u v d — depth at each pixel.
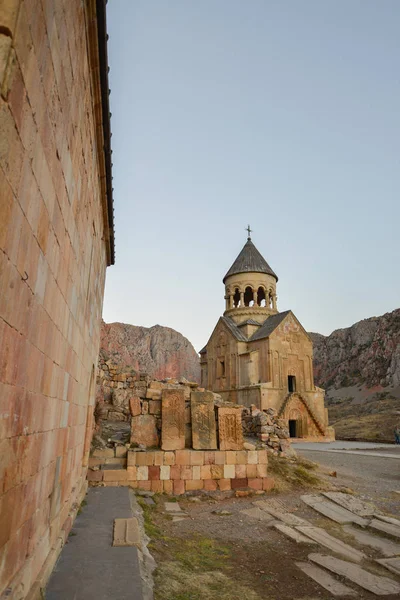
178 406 11.63
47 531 4.53
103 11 4.98
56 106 3.51
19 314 2.77
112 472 10.72
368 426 45.66
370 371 88.06
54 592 4.18
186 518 8.89
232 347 38.81
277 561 6.53
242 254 44.84
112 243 12.46
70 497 6.65
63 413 5.27
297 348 37.75
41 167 3.11
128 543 5.86
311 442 33.81
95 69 5.61
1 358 2.42
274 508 9.84
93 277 8.51
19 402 2.92
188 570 5.77
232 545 7.26
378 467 18.38
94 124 6.58
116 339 103.44
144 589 4.42
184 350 109.88
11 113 2.28
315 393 37.62
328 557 6.64
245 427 17.30
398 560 6.58
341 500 10.42
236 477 11.43
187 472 11.12
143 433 11.73
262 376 36.34
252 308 41.56
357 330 107.81
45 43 2.95
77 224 5.34
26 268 2.88
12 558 3.02
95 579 4.57
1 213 2.23
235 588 5.31
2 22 2.16
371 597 5.29
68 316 5.13
